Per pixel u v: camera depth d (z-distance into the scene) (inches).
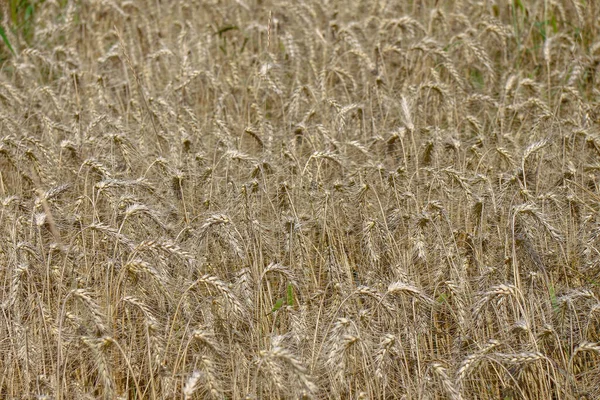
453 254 183.6
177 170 205.2
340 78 266.2
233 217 195.6
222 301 167.5
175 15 346.0
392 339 153.3
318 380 160.4
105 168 197.0
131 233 188.9
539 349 168.1
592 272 189.0
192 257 165.8
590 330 179.6
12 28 336.5
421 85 246.1
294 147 229.8
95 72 293.4
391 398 166.7
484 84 281.6
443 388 151.6
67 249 175.5
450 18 315.6
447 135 234.2
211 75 267.9
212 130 254.5
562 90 255.3
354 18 328.2
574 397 160.9
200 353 157.2
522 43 311.3
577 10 293.9
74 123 239.8
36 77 299.7
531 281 172.1
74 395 164.1
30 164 222.7
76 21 327.0
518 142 241.3
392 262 185.3
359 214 207.8
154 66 296.0
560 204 197.3
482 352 153.1
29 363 167.8
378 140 239.0
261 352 143.3
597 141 215.3
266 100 292.8
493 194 193.0
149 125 250.7
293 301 183.3
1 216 190.5
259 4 347.6
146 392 170.7
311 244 201.8
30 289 171.2
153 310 176.7
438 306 183.3
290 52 284.2
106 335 149.7
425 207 191.9
